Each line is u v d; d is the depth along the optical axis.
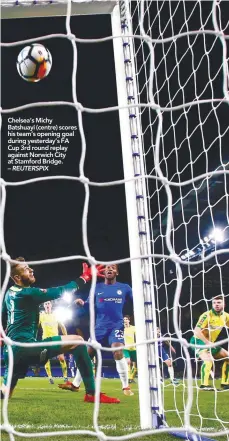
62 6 2.44
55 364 6.23
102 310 4.23
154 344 2.49
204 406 3.52
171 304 4.93
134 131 2.65
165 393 4.21
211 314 3.48
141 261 2.56
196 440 2.23
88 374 3.60
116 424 2.79
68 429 2.67
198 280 5.05
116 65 2.70
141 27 2.04
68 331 5.51
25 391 4.51
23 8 2.39
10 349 1.16
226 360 4.22
